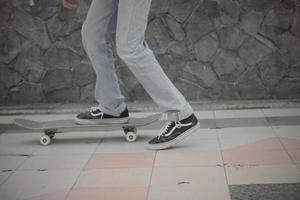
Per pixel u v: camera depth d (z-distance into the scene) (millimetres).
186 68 6430
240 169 3584
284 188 3143
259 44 6312
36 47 6496
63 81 6547
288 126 4906
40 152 4355
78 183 3479
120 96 4582
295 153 3922
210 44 6359
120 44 4062
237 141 4398
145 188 3303
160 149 4246
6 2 6418
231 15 6289
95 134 4957
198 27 6340
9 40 6492
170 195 3145
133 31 3996
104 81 4523
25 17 6441
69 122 4754
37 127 4590
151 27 6375
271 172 3477
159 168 3723
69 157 4156
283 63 6320
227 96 6449
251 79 6391
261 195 3043
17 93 6582
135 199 3111
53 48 6488
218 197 3057
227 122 5238
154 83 4176
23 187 3455
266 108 5953
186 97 6484
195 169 3645
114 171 3709
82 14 6395
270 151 4016
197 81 6449
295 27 6246
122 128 4676
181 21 6344
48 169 3844
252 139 4438
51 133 4656
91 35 4391
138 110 6031
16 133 5133
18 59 6531
